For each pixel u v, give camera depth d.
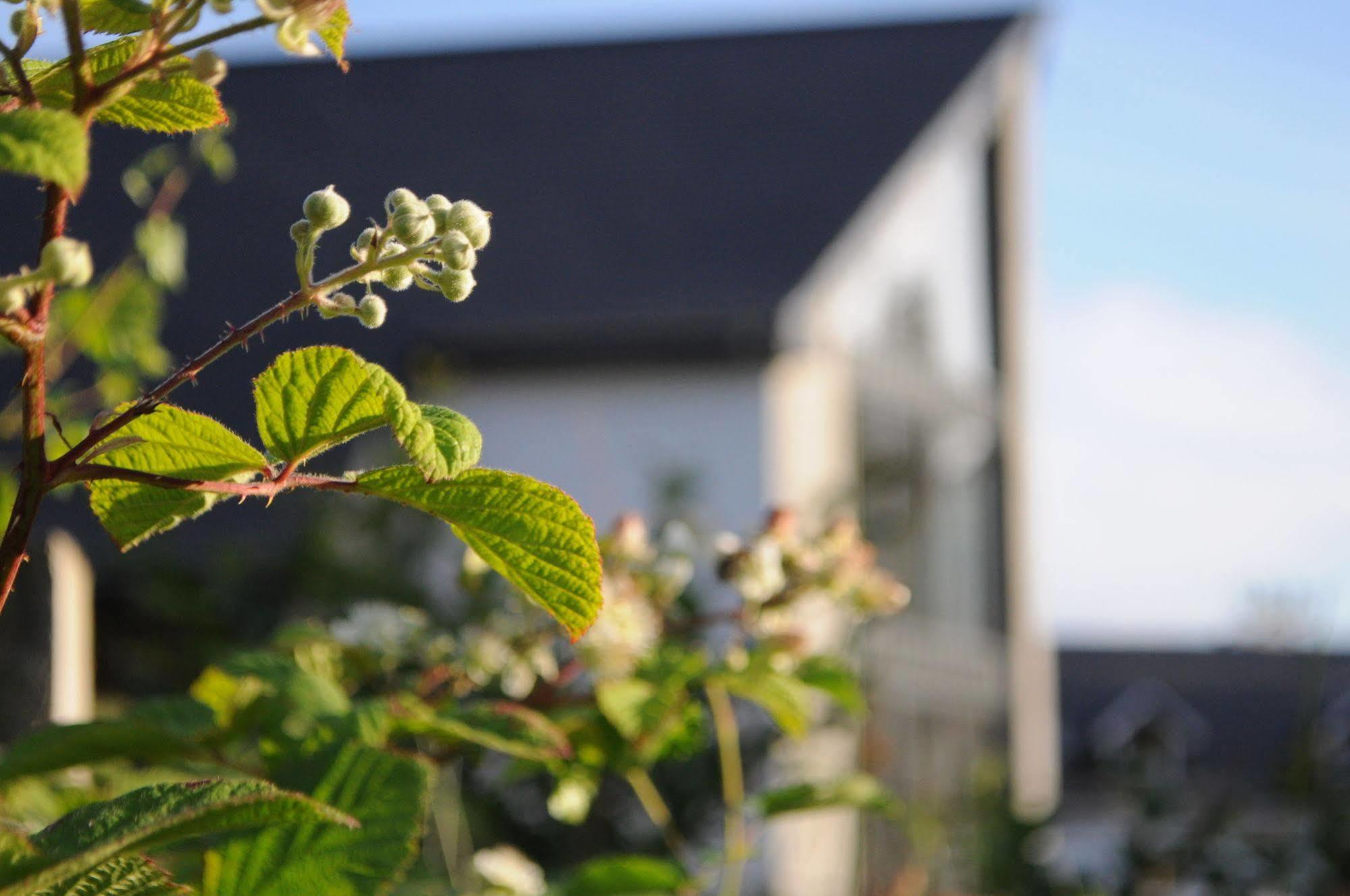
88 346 4.04
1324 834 5.65
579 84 11.58
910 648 9.89
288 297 1.02
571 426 8.44
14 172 0.74
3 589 0.93
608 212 9.76
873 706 6.11
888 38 12.08
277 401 1.04
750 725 6.13
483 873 2.42
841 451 9.09
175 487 0.98
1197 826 5.80
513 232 9.56
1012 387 12.55
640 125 10.91
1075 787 18.55
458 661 2.36
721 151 10.44
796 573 2.51
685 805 5.89
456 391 8.31
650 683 2.30
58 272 0.79
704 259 9.02
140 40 0.91
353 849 1.35
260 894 1.32
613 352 8.26
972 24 12.09
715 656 2.97
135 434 1.07
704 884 2.45
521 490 1.08
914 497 9.66
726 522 8.14
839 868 8.12
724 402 8.29
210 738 1.90
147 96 1.03
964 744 11.18
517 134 10.82
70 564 3.31
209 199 9.75
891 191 9.64
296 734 1.83
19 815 1.98
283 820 1.02
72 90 0.98
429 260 0.97
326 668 2.39
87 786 2.32
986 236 12.73
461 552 6.65
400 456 6.79
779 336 8.15
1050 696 13.57
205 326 8.59
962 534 11.67
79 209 8.80
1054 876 6.12
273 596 6.73
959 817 6.67
